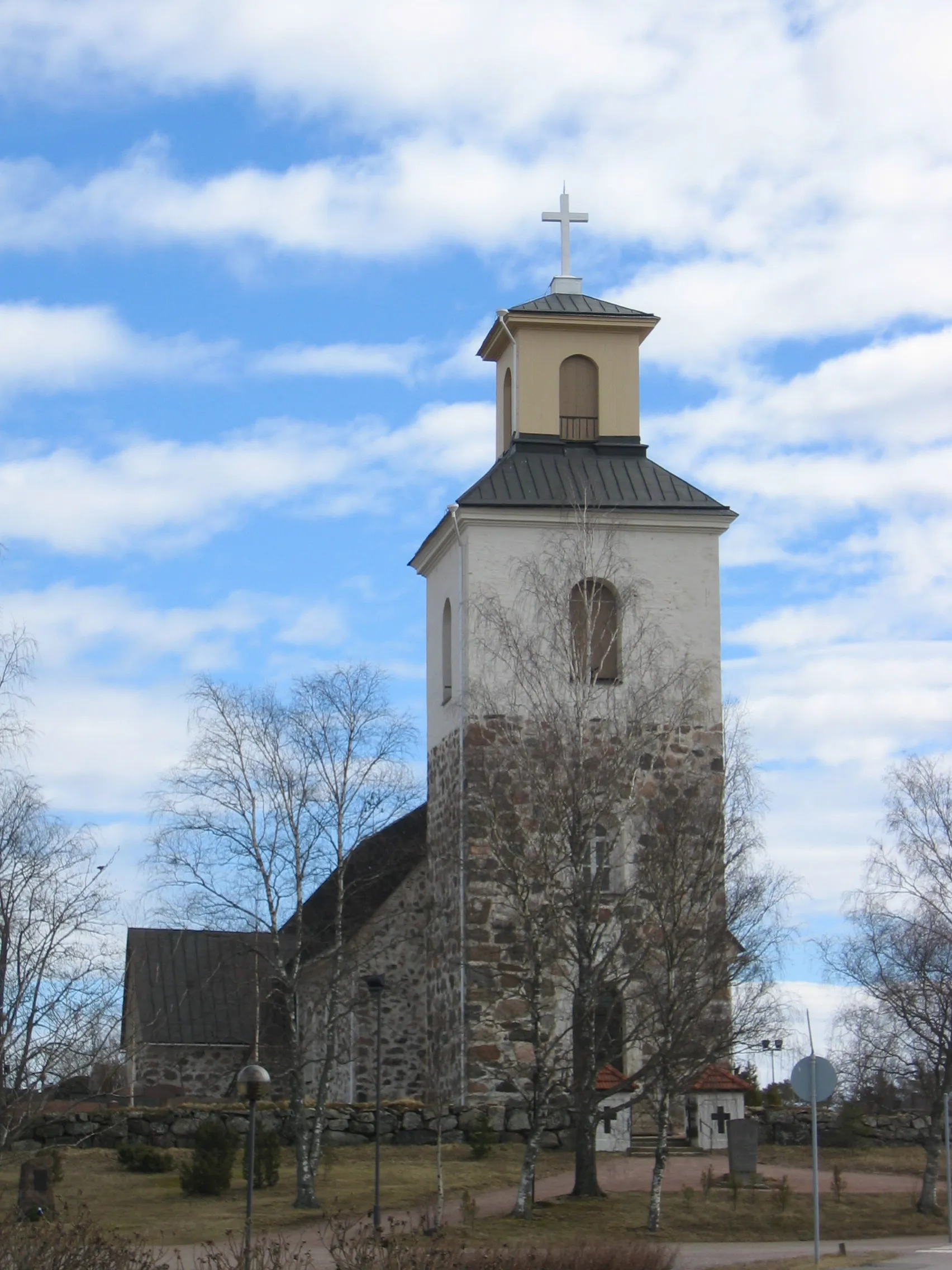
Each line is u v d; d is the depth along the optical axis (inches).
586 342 1770.4
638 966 1353.3
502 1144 1565.0
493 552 1663.4
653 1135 1600.6
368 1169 1485.0
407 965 1729.8
